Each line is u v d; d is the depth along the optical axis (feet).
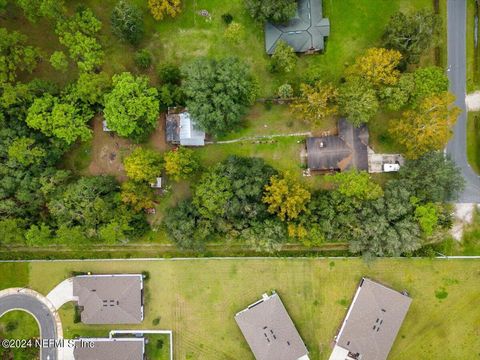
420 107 184.65
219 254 211.61
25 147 188.03
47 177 193.57
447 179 187.42
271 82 204.74
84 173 209.15
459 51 204.23
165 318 213.05
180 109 202.28
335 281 209.87
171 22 206.18
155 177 194.90
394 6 204.54
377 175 205.98
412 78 186.39
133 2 206.18
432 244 207.92
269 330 202.08
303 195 187.32
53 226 197.98
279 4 187.01
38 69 206.28
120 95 185.57
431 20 182.70
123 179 209.26
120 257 213.05
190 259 212.23
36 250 214.69
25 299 216.54
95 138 209.05
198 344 212.23
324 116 195.21
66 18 191.93
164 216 208.85
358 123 189.88
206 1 205.36
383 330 201.57
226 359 211.41
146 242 210.79
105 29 206.18
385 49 188.24
